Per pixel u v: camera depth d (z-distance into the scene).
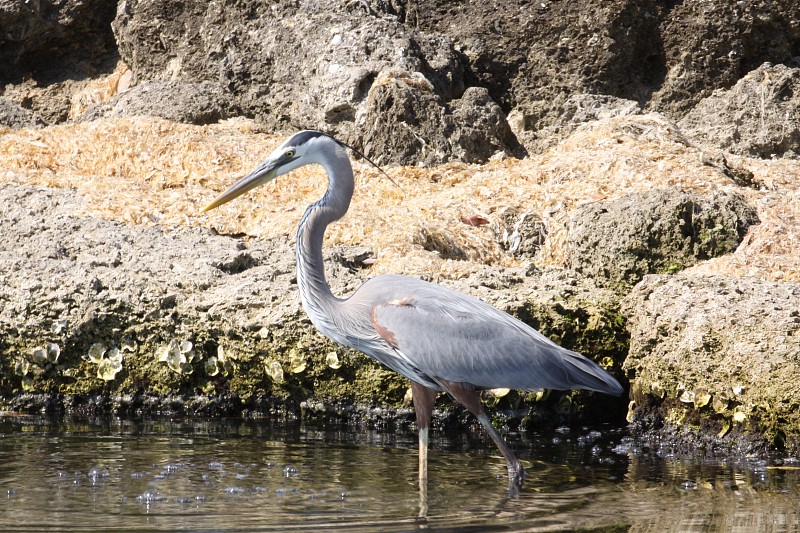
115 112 19.73
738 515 8.09
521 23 20.23
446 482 9.17
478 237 14.91
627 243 13.52
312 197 15.84
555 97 20.22
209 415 12.36
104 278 12.81
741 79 19.47
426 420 9.77
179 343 12.30
